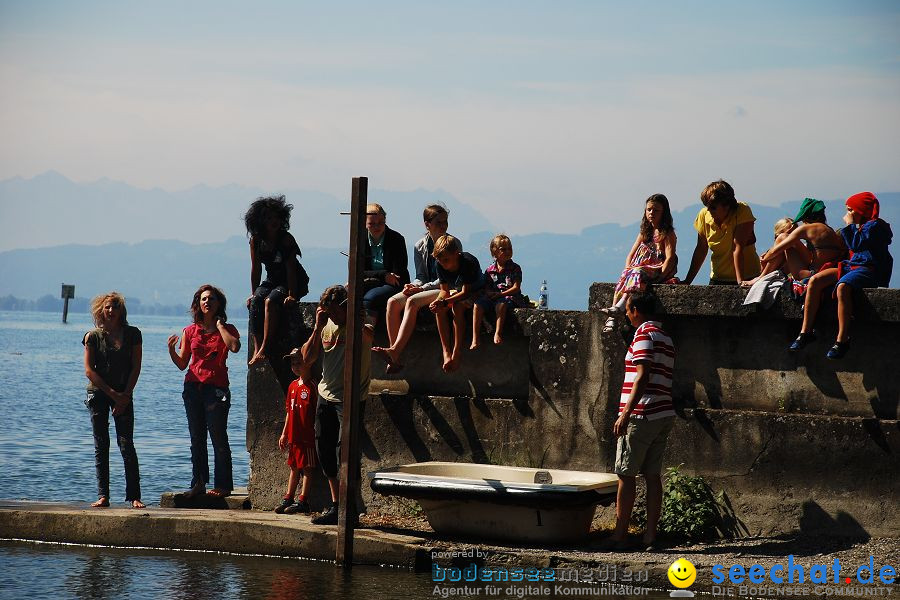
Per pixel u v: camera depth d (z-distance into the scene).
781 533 30.92
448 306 34.03
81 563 30.59
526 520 30.83
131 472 36.53
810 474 30.67
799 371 31.22
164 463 58.66
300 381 35.41
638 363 29.62
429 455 35.28
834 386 30.81
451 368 34.47
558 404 33.81
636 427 29.89
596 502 30.56
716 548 30.19
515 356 34.97
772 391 31.52
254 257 37.69
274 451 37.19
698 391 32.31
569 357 33.75
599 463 33.25
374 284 36.03
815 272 30.86
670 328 32.56
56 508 35.00
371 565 30.75
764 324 31.59
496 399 34.75
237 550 32.38
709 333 32.16
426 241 36.88
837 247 30.70
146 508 35.81
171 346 37.88
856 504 30.16
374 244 36.59
